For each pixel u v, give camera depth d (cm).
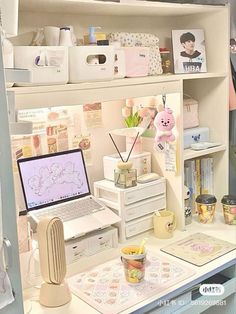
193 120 214
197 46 201
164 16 206
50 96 141
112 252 174
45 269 137
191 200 211
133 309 135
